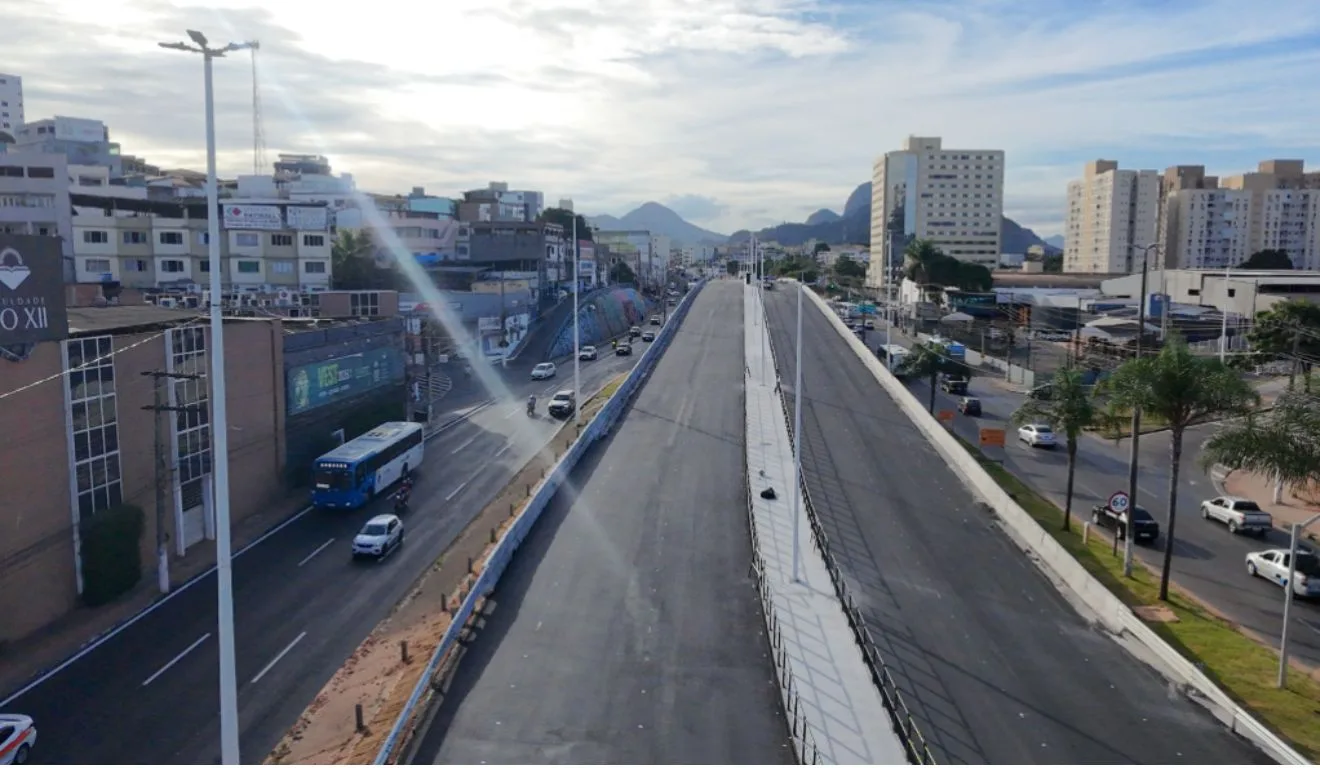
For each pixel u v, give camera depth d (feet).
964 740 81.97
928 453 191.11
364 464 163.32
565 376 311.06
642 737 81.76
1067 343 332.80
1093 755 79.87
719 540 138.41
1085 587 117.70
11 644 108.17
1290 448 107.86
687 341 348.18
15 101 652.89
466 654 99.35
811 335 358.64
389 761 77.41
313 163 542.16
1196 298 370.53
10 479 108.88
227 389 153.48
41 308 113.39
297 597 123.24
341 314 238.07
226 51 61.46
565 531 142.72
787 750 79.71
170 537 138.10
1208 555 136.36
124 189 370.12
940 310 422.00
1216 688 90.48
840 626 106.52
